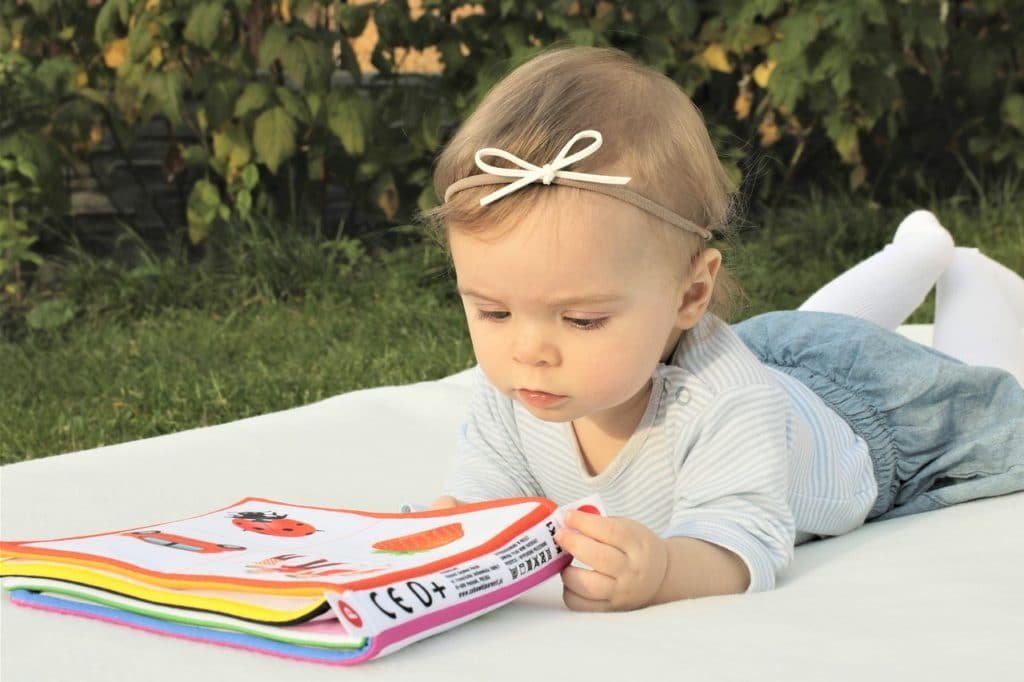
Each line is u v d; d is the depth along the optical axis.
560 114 1.29
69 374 3.43
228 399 3.12
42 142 4.16
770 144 4.94
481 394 1.65
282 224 4.55
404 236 4.62
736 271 1.63
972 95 5.04
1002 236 4.62
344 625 1.03
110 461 1.89
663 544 1.25
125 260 4.57
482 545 1.19
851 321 1.89
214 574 1.14
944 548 1.46
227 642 1.11
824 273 4.39
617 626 1.16
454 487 1.61
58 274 4.36
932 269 2.31
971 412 1.80
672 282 1.32
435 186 1.38
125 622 1.17
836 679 1.01
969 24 5.07
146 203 4.66
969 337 2.24
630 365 1.28
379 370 3.35
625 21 4.40
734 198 1.53
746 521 1.35
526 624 1.17
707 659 1.05
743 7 4.40
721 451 1.39
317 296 4.21
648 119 1.31
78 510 1.68
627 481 1.48
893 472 1.79
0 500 1.69
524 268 1.23
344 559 1.20
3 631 1.18
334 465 1.97
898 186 5.12
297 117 4.30
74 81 4.28
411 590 1.09
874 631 1.13
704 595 1.29
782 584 1.35
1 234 4.20
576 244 1.22
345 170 4.57
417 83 4.46
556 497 1.60
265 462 1.96
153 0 4.18
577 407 1.29
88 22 4.42
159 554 1.23
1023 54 5.00
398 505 1.78
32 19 4.39
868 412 1.78
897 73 4.94
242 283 4.20
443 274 4.17
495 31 4.28
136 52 4.13
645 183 1.28
